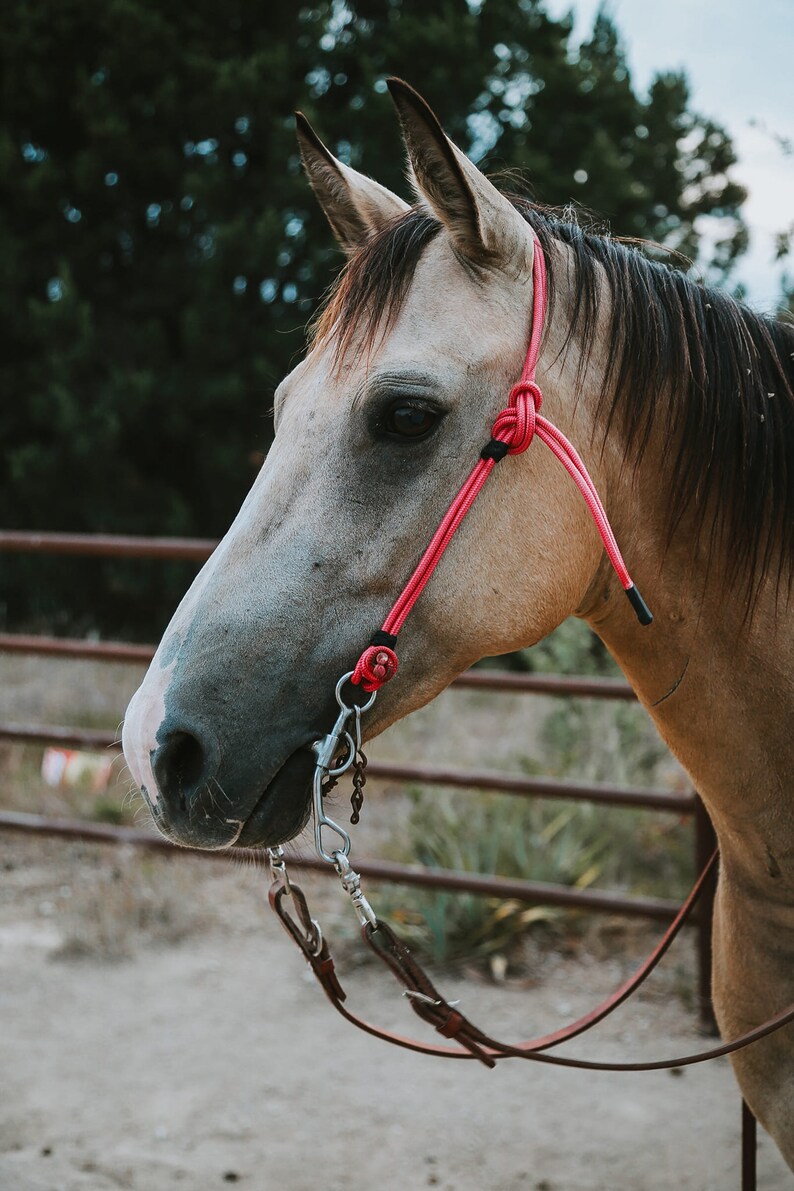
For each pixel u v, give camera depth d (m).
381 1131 2.35
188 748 1.11
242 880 3.81
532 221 1.24
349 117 8.03
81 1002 2.95
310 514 1.11
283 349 8.06
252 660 1.09
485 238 1.11
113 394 7.80
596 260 1.22
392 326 1.11
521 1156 2.26
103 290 8.63
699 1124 2.37
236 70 7.96
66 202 8.45
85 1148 2.26
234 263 7.79
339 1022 2.85
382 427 1.10
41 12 7.98
